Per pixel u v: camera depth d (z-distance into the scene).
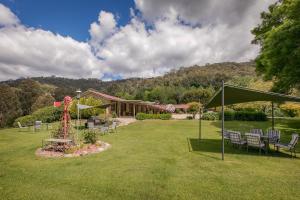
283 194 4.77
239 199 4.53
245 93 8.66
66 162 7.39
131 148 9.80
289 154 8.63
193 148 9.82
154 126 19.73
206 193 4.81
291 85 14.28
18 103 40.44
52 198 4.60
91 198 4.59
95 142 10.33
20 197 4.66
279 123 20.53
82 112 25.00
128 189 5.04
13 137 13.70
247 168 6.65
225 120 25.33
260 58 16.78
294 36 11.27
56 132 10.32
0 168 6.72
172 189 5.03
